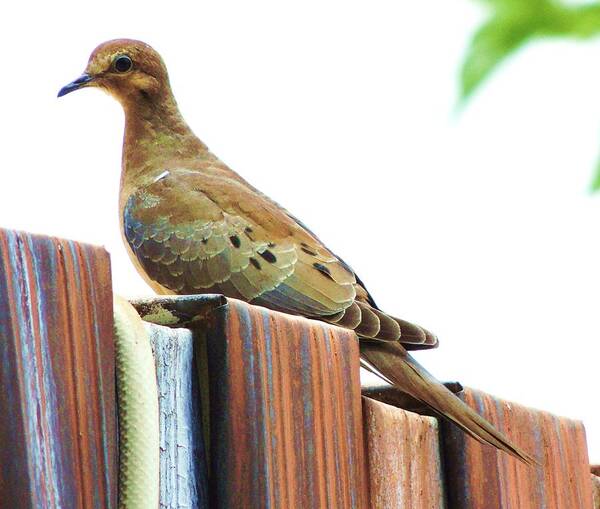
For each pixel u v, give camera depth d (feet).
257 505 16.25
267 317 17.17
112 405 14.23
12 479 12.71
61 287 13.69
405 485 21.30
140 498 14.53
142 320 15.81
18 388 12.81
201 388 16.31
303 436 17.66
